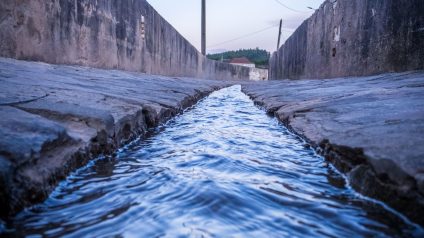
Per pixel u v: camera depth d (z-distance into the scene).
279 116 4.98
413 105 3.29
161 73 17.53
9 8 5.78
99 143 2.73
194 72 27.33
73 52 8.23
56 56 7.41
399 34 7.54
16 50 6.03
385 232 1.55
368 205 1.83
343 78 10.14
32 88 3.63
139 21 13.55
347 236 1.53
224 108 7.53
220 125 4.85
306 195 2.01
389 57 8.01
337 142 2.44
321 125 3.30
